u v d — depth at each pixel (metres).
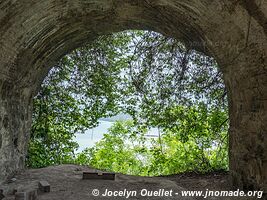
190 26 5.09
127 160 11.83
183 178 6.79
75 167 7.33
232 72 4.94
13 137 5.84
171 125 8.57
